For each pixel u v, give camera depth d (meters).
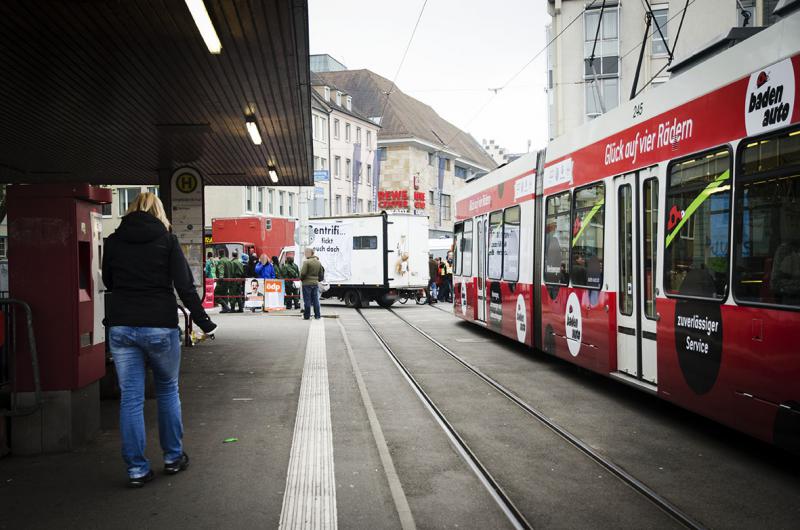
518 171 14.59
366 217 31.02
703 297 7.30
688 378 7.61
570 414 8.87
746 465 6.64
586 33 40.72
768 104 6.36
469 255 19.47
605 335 9.88
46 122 14.16
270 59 10.20
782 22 6.21
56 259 6.67
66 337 6.70
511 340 17.19
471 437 7.71
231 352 14.45
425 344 16.41
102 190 7.19
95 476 6.04
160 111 13.32
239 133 15.38
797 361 5.87
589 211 10.62
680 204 7.89
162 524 4.96
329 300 38.31
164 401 6.03
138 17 8.48
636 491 5.88
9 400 6.74
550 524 5.11
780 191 6.14
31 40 9.25
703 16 38.34
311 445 7.12
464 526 5.05
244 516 5.11
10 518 5.07
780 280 6.11
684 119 7.84
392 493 5.65
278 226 40.81
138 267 5.73
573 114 40.91
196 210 16.00
